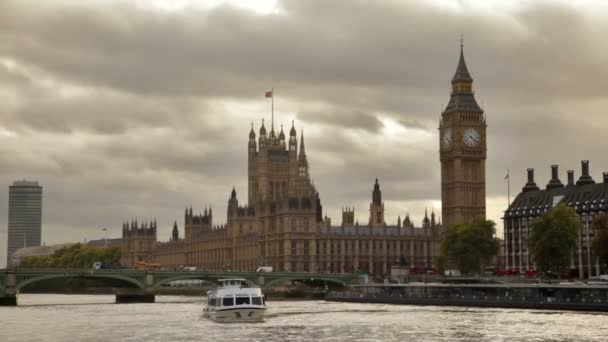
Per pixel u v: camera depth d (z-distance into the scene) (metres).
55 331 189.38
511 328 182.00
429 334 175.12
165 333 182.88
